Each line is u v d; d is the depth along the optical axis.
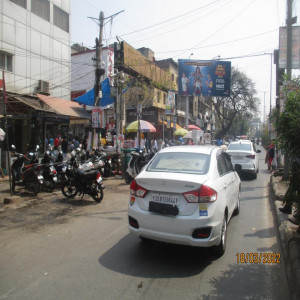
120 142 14.44
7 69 14.77
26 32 15.77
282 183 9.93
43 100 14.82
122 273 3.79
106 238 5.07
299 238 4.52
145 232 4.10
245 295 3.31
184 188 3.95
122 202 7.76
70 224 5.85
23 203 7.52
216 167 4.70
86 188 7.70
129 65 23.44
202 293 3.32
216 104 46.19
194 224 3.83
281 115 4.48
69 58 19.23
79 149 10.05
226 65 23.19
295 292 3.15
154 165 4.84
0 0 14.26
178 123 36.28
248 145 13.00
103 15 13.20
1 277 3.66
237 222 6.14
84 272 3.81
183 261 4.18
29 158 9.02
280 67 10.65
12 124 13.83
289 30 10.34
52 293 3.28
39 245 4.74
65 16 18.80
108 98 15.70
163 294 3.29
